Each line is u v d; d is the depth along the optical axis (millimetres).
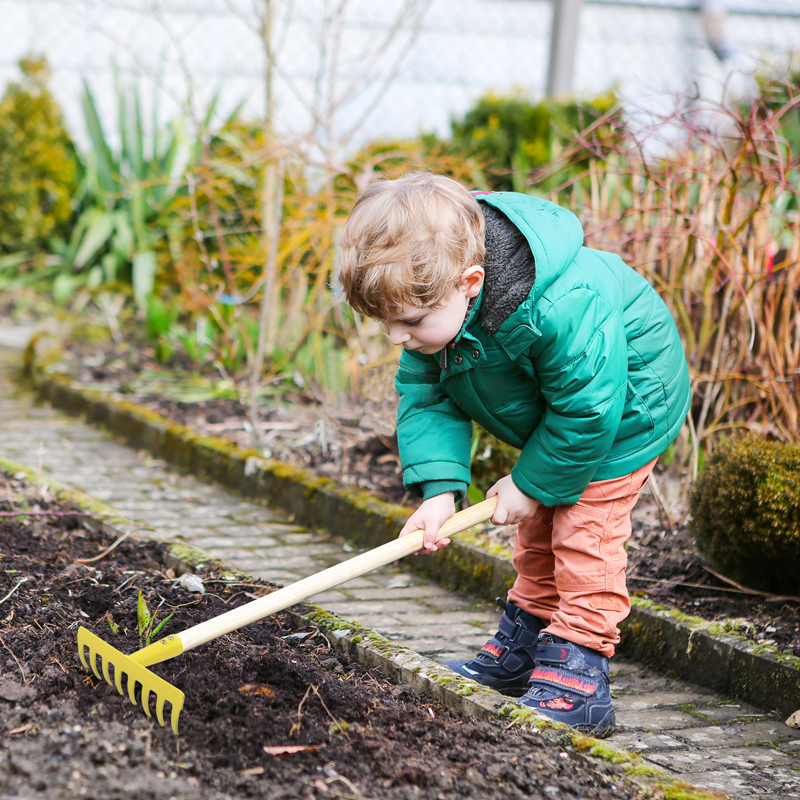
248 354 5113
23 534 3035
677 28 9523
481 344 2051
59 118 9016
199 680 2000
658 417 2217
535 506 2195
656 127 3416
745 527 2688
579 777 1730
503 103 7391
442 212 1887
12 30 9438
